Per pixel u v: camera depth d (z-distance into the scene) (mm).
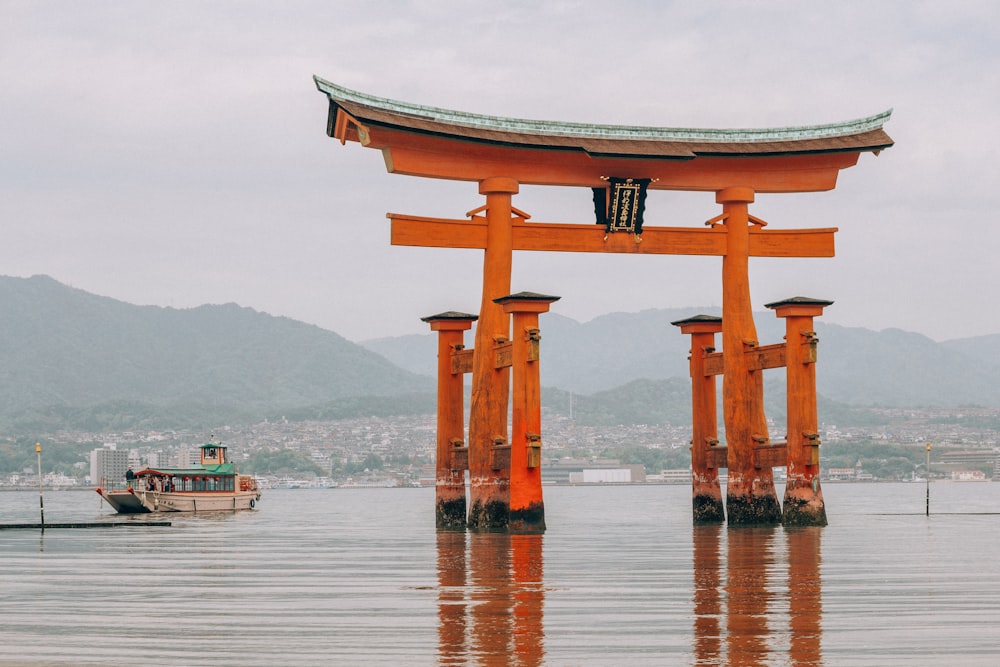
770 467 64375
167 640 27797
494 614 31250
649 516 100812
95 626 30016
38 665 24969
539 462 58000
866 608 31797
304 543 61812
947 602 32938
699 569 42062
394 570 43562
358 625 29703
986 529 67125
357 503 184000
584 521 87875
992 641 26734
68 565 47969
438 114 59938
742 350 64812
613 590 36062
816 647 26141
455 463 65688
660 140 63656
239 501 122438
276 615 31672
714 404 69312
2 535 71812
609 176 63062
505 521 60812
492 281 61094
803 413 62094
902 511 105938
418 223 60188
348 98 58094
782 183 65562
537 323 57625
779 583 37594
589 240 63188
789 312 61750
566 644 26734
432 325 66250
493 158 61406
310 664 24906
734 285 64875
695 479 69500
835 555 47469
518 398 57875
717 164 64562
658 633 27969
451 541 56875
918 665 24281
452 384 66250
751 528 63250
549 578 39531
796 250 66125
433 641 27281
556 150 61656
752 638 27266
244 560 50125
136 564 48438
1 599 35812
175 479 120375
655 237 64125
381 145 58938
